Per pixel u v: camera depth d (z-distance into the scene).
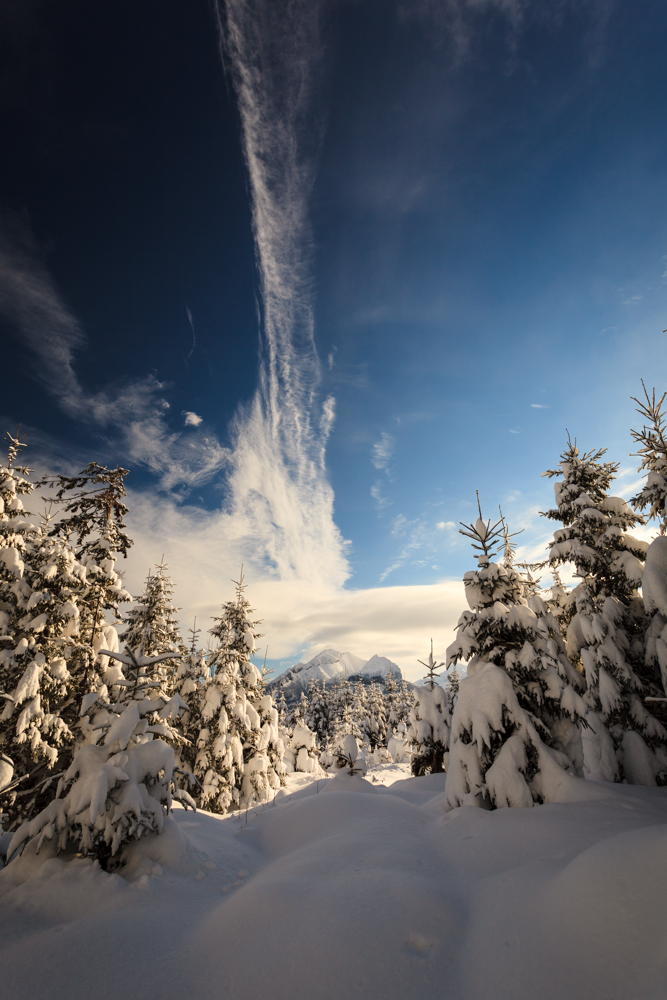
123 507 16.94
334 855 7.62
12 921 5.89
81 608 15.68
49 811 7.38
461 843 7.78
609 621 13.95
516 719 10.31
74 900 6.34
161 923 5.89
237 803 20.38
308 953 4.82
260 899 5.99
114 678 15.24
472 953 4.75
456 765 10.63
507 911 5.25
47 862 7.08
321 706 59.53
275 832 10.47
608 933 4.17
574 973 3.92
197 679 23.16
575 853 6.43
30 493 15.52
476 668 11.85
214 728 20.55
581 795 9.14
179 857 7.59
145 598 21.42
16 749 12.30
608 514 16.00
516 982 4.05
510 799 9.46
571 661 15.77
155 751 8.23
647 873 4.58
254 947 5.07
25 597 13.48
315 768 31.64
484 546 12.85
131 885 6.70
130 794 7.39
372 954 4.75
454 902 5.92
